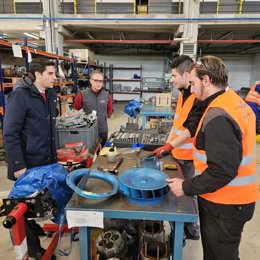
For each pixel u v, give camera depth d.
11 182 2.86
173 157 1.63
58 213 1.20
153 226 1.50
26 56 3.45
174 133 1.79
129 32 7.16
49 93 1.72
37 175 1.20
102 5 5.97
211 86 0.99
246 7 5.75
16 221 1.02
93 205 1.03
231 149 0.86
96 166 1.41
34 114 1.60
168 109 3.96
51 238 1.86
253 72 9.70
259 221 2.17
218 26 6.02
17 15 5.75
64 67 5.57
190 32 5.76
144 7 5.95
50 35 5.89
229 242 1.07
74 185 1.06
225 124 0.87
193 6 5.60
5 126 1.52
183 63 1.61
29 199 1.09
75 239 1.80
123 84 10.44
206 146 0.91
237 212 1.02
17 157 1.55
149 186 1.02
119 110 8.55
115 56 10.23
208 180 0.89
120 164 1.46
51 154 1.77
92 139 2.16
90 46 9.41
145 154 1.64
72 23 5.87
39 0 5.88
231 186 1.00
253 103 4.69
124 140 1.91
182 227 1.04
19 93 1.54
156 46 9.44
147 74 10.30
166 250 1.33
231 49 9.33
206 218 1.10
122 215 1.00
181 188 0.96
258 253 1.77
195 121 1.46
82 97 2.67
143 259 1.33
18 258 1.10
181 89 1.69
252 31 6.83
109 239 1.53
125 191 1.04
